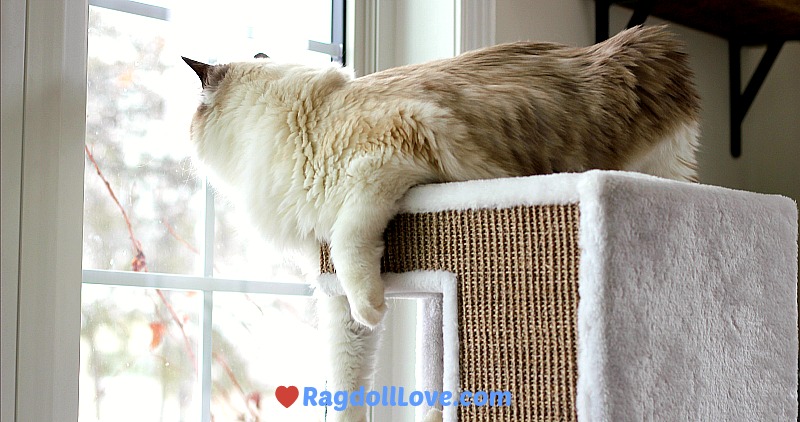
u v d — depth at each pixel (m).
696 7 1.80
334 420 1.12
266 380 1.48
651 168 1.14
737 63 2.10
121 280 1.32
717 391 0.91
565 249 0.83
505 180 0.89
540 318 0.85
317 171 0.98
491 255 0.90
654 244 0.84
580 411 0.81
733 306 0.93
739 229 0.95
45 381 1.09
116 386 1.31
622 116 1.09
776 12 1.83
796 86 2.12
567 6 1.69
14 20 1.07
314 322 1.53
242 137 1.06
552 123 1.04
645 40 1.16
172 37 1.39
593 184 0.80
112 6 1.33
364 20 1.58
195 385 1.40
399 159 0.94
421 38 1.56
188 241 1.40
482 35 1.53
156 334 1.36
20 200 1.08
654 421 0.83
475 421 0.90
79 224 1.13
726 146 2.10
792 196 2.12
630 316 0.81
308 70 1.07
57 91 1.11
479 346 0.90
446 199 0.93
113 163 1.33
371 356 1.14
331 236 0.98
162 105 1.38
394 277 0.98
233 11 1.46
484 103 1.01
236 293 1.45
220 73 1.11
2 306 1.05
